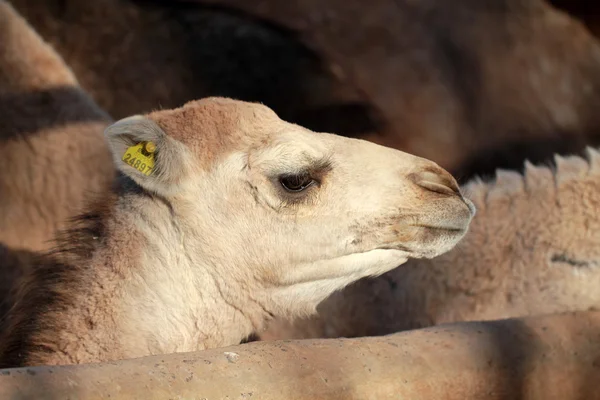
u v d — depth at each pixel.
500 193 22.95
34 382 12.72
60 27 36.12
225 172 17.80
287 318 18.73
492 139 41.75
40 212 25.98
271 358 14.85
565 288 21.97
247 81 38.16
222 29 37.94
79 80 36.06
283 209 17.86
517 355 17.53
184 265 17.80
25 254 25.28
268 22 38.72
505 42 42.69
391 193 18.08
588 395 18.45
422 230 18.11
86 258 17.52
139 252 17.50
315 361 15.22
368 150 18.48
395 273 23.02
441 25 41.97
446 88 41.03
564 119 42.66
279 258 17.97
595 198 22.17
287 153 17.75
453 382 16.50
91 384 13.05
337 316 22.95
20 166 26.25
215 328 18.17
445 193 18.36
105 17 36.62
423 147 40.53
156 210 17.77
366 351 15.96
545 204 22.47
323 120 39.44
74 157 26.56
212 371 14.12
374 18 40.41
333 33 39.38
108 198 18.31
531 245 22.27
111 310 17.03
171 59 37.25
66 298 17.06
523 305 22.05
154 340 17.30
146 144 17.34
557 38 43.25
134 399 13.18
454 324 17.94
